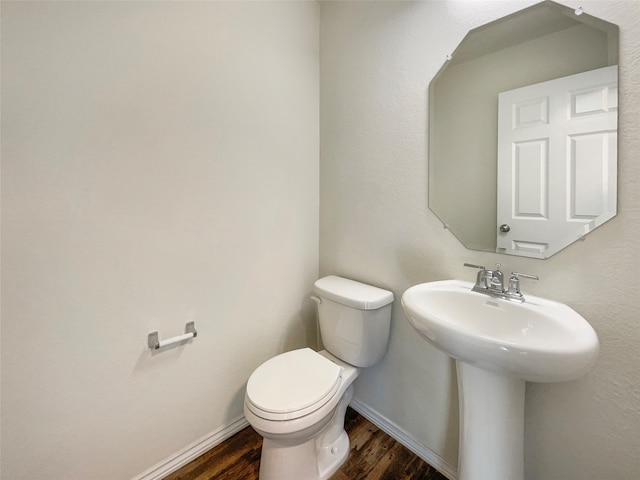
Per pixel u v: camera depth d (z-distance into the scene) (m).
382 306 1.32
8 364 0.92
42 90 0.93
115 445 1.13
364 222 1.53
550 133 0.93
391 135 1.37
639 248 0.79
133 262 1.13
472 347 0.74
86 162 1.01
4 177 0.88
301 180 1.70
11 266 0.91
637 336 0.80
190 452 1.32
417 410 1.35
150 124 1.14
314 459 1.17
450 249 1.20
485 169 1.08
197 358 1.33
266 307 1.58
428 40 1.22
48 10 0.92
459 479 1.02
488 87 1.06
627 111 0.79
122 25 1.06
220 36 1.31
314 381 1.16
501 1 1.01
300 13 1.62
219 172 1.35
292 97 1.61
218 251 1.37
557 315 0.84
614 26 0.80
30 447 0.96
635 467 0.82
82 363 1.04
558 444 0.95
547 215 0.95
